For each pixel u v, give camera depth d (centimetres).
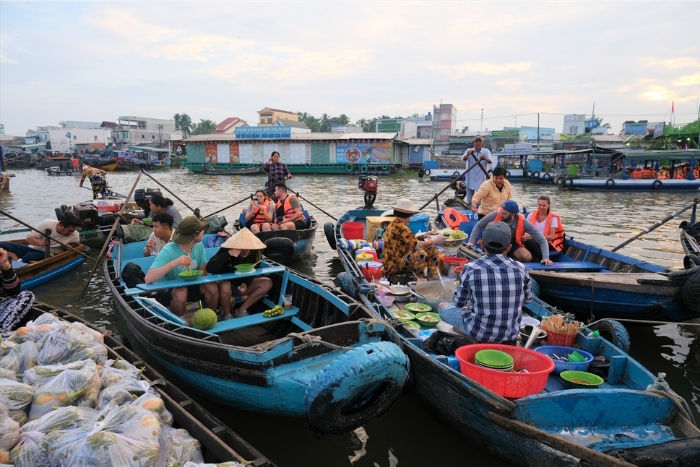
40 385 320
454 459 393
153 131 7738
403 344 424
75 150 6581
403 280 648
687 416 324
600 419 325
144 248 714
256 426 432
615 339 449
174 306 522
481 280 390
